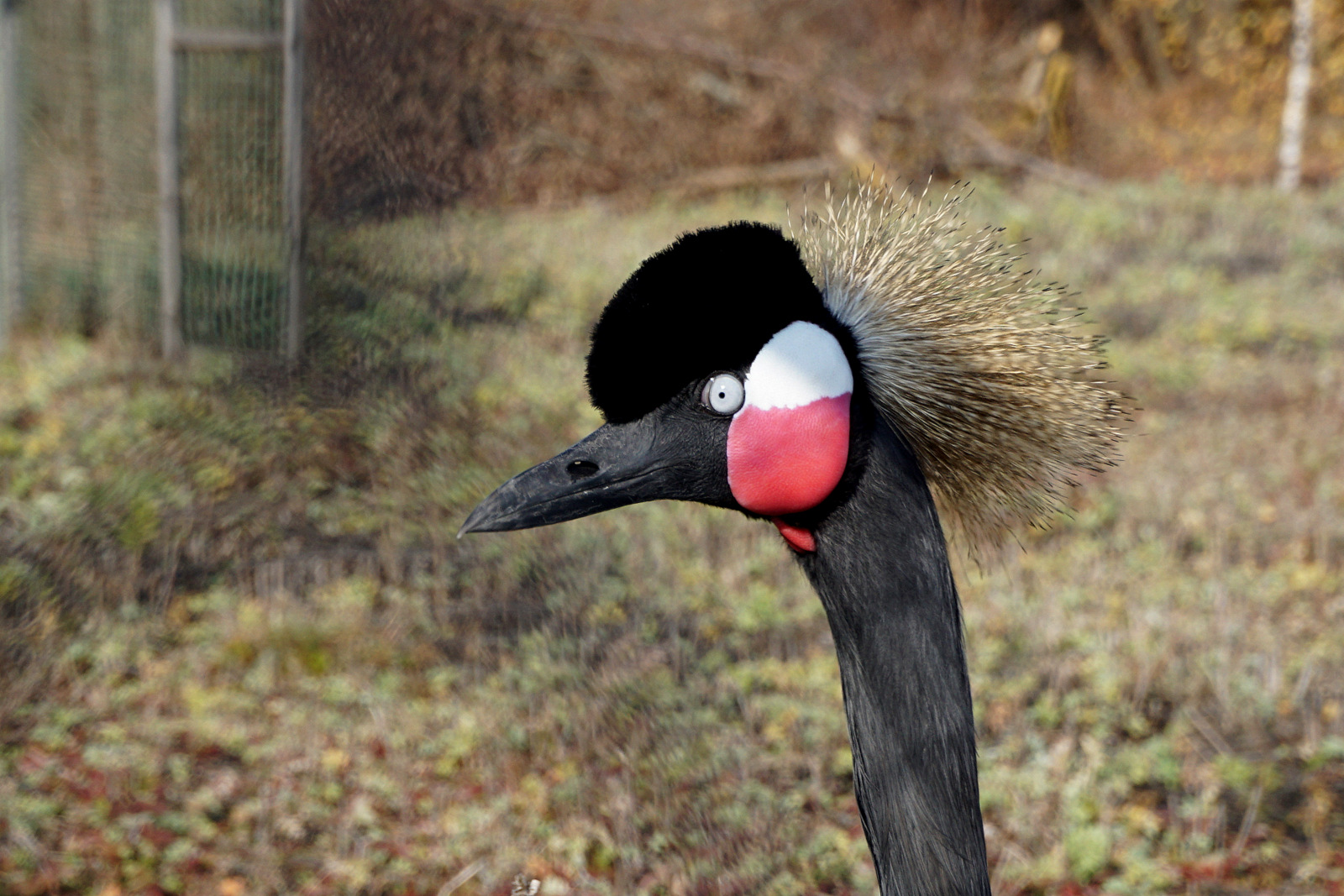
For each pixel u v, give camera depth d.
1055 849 7.55
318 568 9.83
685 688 8.92
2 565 9.69
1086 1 37.34
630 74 28.20
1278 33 35.88
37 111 15.55
